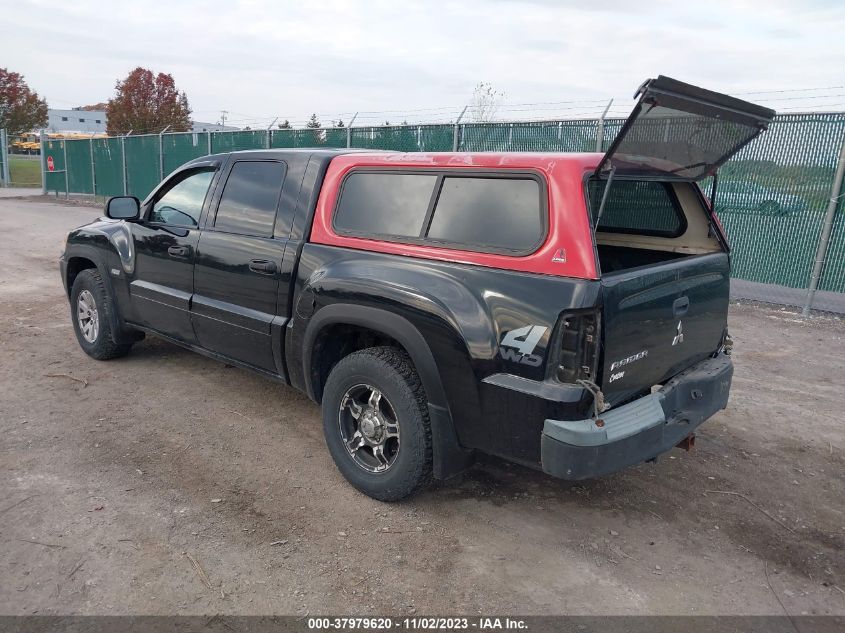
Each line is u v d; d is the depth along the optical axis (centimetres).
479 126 1105
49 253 1180
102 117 10600
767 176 850
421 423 327
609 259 418
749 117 314
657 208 389
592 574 303
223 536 320
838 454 436
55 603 270
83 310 563
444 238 326
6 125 3547
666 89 258
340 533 327
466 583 293
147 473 378
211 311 439
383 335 360
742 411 505
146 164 2011
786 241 847
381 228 355
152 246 484
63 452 399
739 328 745
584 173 287
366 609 274
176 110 3494
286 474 384
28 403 470
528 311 282
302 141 1445
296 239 390
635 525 346
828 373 596
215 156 462
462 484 381
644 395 324
